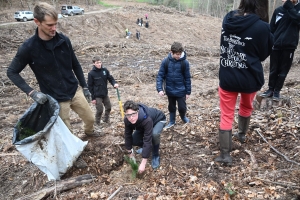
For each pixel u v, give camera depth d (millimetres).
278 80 4457
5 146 4285
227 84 2980
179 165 3398
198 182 3047
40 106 3127
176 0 42125
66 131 3229
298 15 3762
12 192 3322
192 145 3852
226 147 3252
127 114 2830
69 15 27516
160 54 13492
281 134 3723
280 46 4141
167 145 3898
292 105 4566
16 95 7527
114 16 29000
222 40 2990
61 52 3031
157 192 2961
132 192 3020
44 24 2627
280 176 2959
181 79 4188
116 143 3971
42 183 3361
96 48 13625
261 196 2717
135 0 45281
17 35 18047
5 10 28938
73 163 3455
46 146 3025
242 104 3383
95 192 3064
